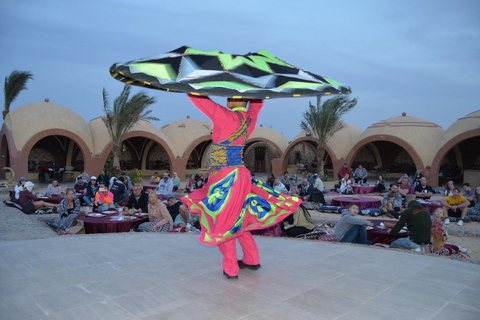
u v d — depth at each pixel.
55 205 12.20
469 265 4.68
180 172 30.77
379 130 28.25
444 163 31.33
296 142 32.75
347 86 3.72
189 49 3.82
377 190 18.89
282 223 8.60
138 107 25.20
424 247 7.04
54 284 3.88
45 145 29.94
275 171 34.38
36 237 7.25
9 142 24.53
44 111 26.25
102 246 5.55
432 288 3.82
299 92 3.31
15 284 3.88
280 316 3.13
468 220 11.19
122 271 4.32
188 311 3.23
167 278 4.08
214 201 3.75
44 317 3.11
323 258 4.96
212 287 3.80
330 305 3.37
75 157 31.11
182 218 9.24
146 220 8.66
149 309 3.27
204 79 3.24
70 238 6.12
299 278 4.10
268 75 3.58
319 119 27.25
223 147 3.93
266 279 4.06
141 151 35.47
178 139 33.28
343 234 7.56
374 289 3.78
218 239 3.63
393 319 3.10
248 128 4.05
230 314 3.17
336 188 20.45
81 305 3.35
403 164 34.41
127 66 3.27
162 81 3.13
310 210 13.69
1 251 5.22
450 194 11.91
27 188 12.73
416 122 28.19
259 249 5.46
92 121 30.27
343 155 30.95
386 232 7.86
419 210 7.23
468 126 24.39
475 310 3.29
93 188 13.18
